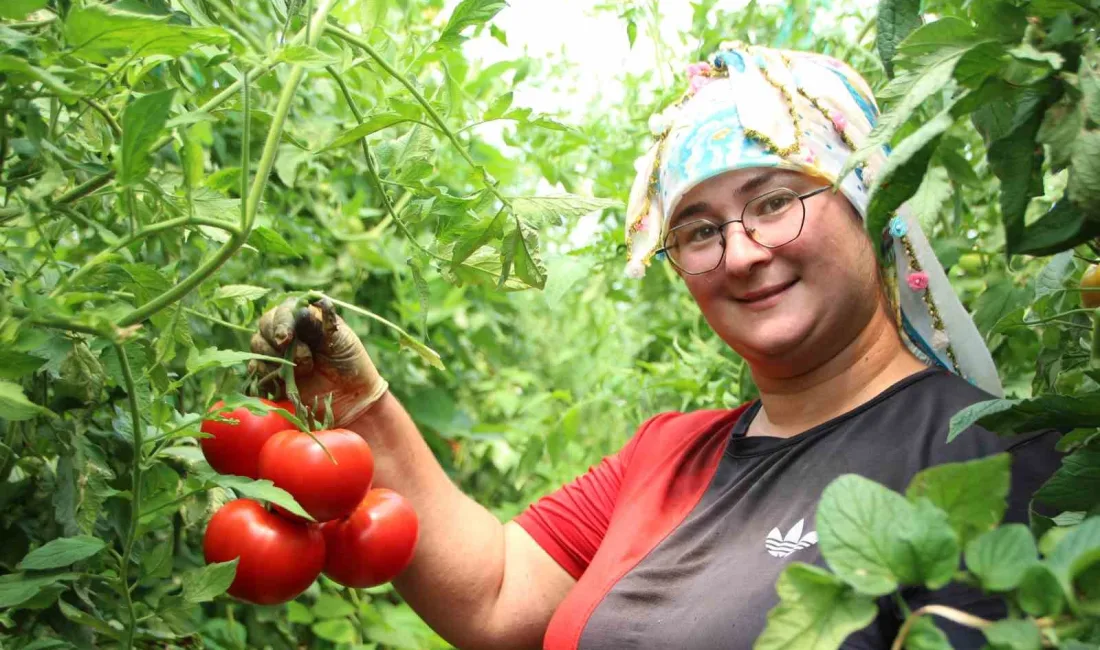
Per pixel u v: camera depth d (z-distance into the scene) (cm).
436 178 296
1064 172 157
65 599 121
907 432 140
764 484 148
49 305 86
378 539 126
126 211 105
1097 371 95
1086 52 83
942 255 191
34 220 96
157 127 88
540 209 128
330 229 281
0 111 100
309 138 230
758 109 146
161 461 132
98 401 127
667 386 260
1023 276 196
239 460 124
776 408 159
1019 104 89
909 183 79
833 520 66
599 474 188
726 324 155
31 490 121
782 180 147
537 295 340
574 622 153
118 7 106
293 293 136
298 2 116
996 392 160
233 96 133
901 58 85
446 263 140
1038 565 60
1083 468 91
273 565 116
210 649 204
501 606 174
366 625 267
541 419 291
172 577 169
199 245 205
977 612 116
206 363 104
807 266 146
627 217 175
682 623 137
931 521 64
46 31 103
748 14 239
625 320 328
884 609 122
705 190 150
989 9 84
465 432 320
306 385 143
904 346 155
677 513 162
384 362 310
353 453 118
